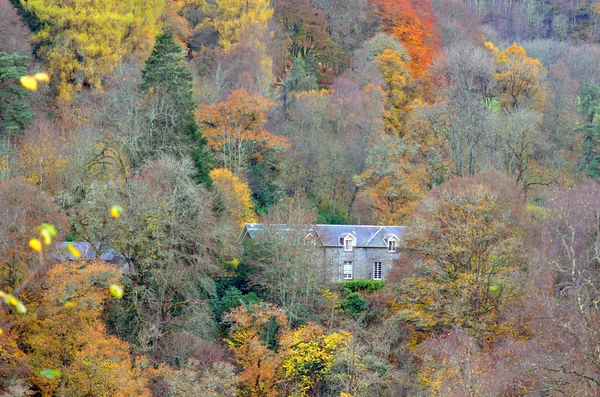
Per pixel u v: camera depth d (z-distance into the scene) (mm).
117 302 63188
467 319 64812
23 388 51188
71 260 62906
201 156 85688
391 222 98812
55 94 107438
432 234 72062
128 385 53688
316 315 76500
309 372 66438
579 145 113188
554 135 118000
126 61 116000
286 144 108312
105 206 64312
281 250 78938
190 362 58469
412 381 63188
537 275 60312
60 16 111812
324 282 84375
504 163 103062
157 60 93312
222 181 91000
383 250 88438
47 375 14688
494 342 61781
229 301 74625
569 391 40312
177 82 91750
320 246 86312
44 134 86250
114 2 118500
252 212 95000
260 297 78625
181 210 70312
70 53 109625
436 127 110062
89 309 57125
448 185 82625
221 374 59969
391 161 105250
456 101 110625
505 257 67500
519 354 53438
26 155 81438
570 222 64750
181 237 69938
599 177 101438
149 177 71250
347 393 61062
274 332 71000
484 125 106000
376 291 82812
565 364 42250
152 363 61281
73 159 80750
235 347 66750
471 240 68375
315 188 109500
